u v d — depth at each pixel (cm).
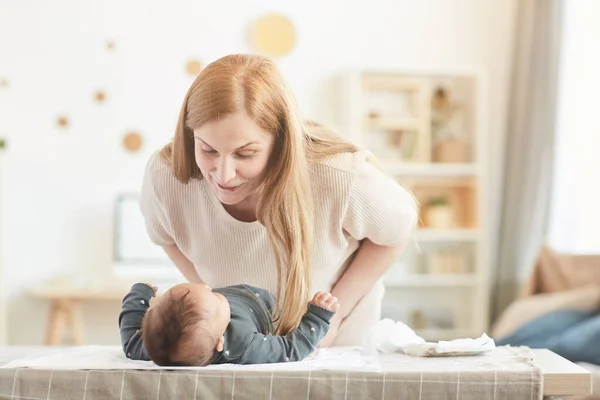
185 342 148
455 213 549
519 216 534
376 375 144
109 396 144
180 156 171
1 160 479
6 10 511
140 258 507
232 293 166
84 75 518
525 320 420
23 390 145
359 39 541
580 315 401
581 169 529
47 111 514
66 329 509
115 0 520
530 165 530
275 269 187
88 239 517
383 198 181
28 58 512
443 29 551
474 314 537
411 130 530
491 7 555
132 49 520
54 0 514
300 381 144
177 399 143
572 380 149
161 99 523
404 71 516
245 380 144
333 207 179
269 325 170
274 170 164
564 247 531
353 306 197
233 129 153
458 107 544
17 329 511
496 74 555
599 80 524
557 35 523
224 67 158
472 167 527
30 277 513
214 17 527
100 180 518
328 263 189
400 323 179
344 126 522
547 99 525
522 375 145
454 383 144
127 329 163
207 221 183
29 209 513
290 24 532
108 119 519
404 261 537
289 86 164
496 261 554
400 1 546
